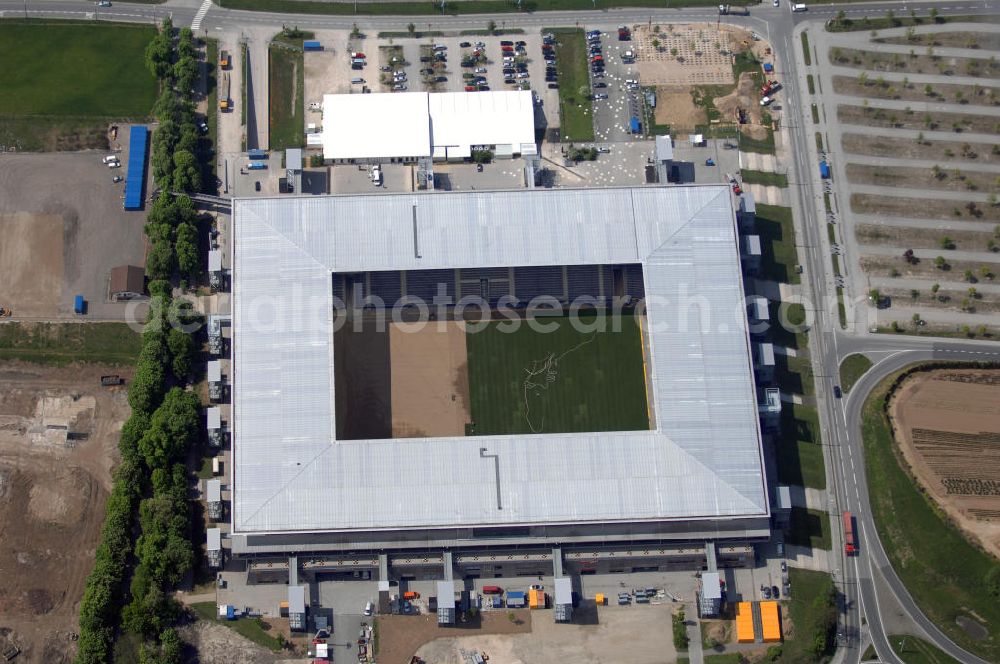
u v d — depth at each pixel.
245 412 156.00
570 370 170.62
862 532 165.50
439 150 180.12
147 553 153.88
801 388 172.75
